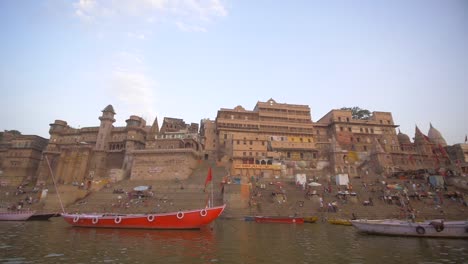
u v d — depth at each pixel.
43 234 22.97
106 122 79.44
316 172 67.50
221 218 38.47
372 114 91.19
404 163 73.75
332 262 13.86
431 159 75.31
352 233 24.80
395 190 49.75
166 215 26.36
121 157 75.12
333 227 29.67
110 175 64.75
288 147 74.88
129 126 76.81
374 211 40.44
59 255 15.06
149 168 64.25
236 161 69.56
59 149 81.88
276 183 53.69
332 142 72.31
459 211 40.78
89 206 46.44
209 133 84.38
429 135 90.06
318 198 45.25
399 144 81.94
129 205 45.12
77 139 82.88
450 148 82.81
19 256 14.70
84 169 70.38
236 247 17.66
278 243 19.30
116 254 15.43
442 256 15.41
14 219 34.28
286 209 41.97
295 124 84.38
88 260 13.98
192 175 62.53
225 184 44.94
